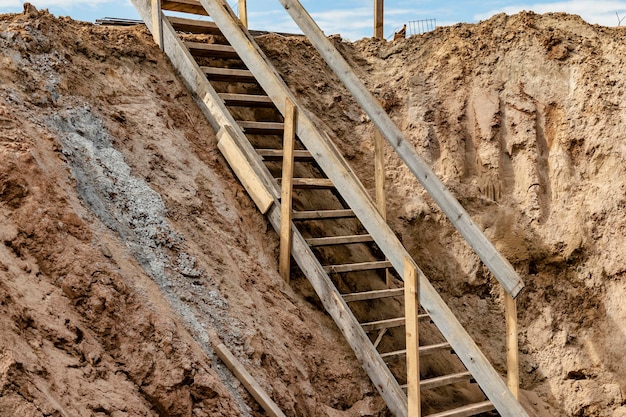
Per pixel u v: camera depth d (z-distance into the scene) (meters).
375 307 9.73
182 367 6.42
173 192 8.59
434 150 11.52
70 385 5.58
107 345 6.26
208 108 9.80
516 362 8.10
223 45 10.62
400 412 8.09
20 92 8.13
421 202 11.23
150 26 10.52
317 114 11.61
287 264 8.92
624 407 9.97
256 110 10.95
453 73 11.83
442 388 9.43
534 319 10.61
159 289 7.21
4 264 6.02
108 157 8.30
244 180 9.32
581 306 10.51
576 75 11.32
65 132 8.13
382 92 11.98
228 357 7.10
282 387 7.51
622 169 10.73
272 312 8.35
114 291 6.50
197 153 9.37
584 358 10.27
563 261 10.65
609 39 11.59
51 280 6.35
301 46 12.34
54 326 5.91
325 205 10.40
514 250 10.81
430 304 8.12
